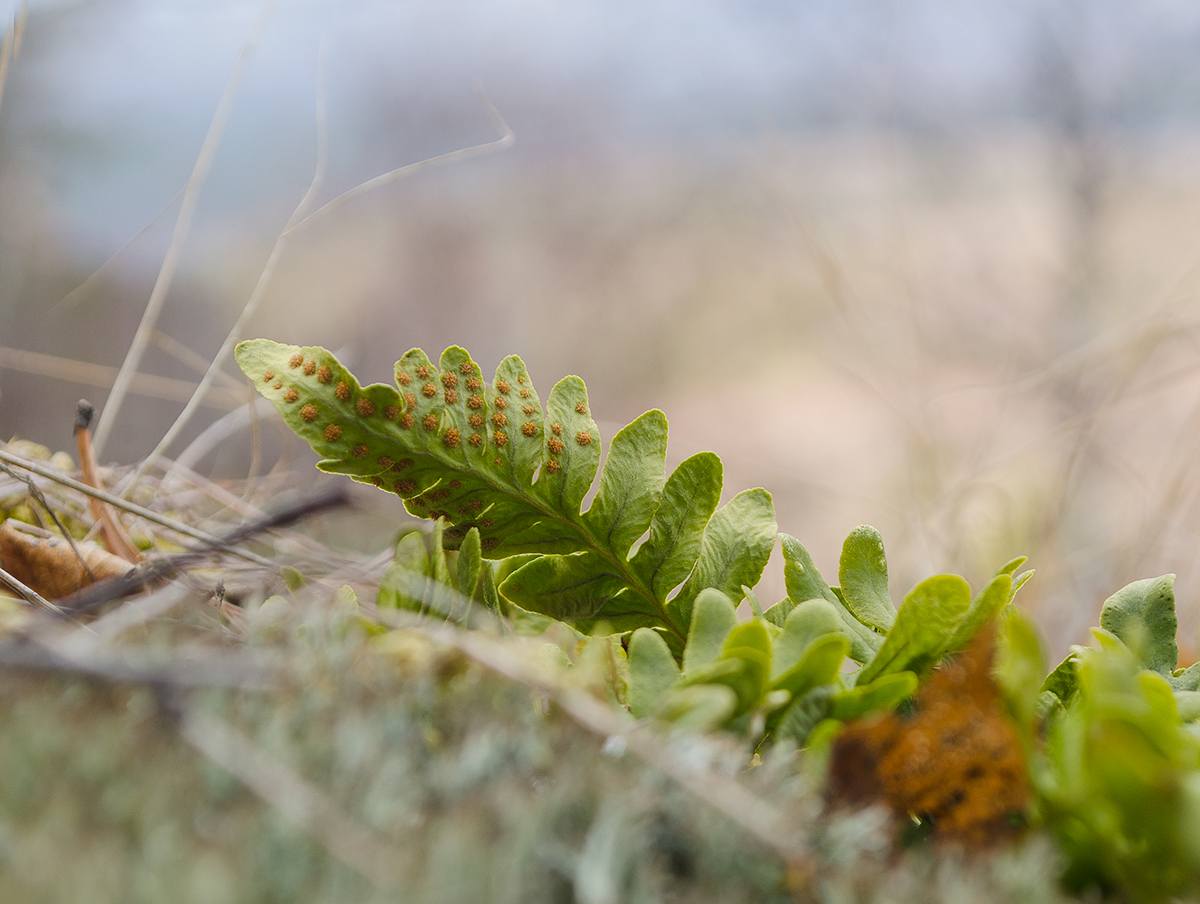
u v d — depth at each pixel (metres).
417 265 2.23
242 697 0.20
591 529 0.26
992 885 0.20
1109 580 0.65
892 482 1.35
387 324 2.14
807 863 0.20
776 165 1.26
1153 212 1.51
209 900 0.18
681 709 0.21
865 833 0.20
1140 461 1.05
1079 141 1.54
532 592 0.26
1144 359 0.73
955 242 1.57
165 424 1.13
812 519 1.36
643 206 2.33
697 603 0.23
